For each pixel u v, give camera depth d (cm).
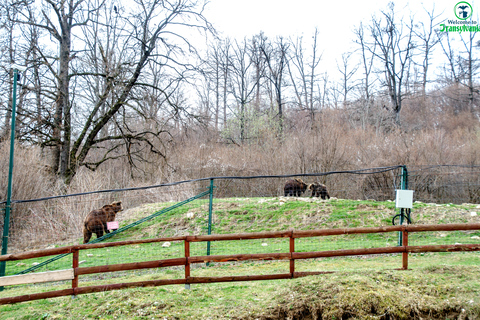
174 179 2077
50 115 1847
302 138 2052
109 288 619
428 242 939
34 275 589
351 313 520
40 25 1942
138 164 2397
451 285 560
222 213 1230
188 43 2147
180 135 2703
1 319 558
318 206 1198
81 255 991
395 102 3700
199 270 800
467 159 1938
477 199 1731
